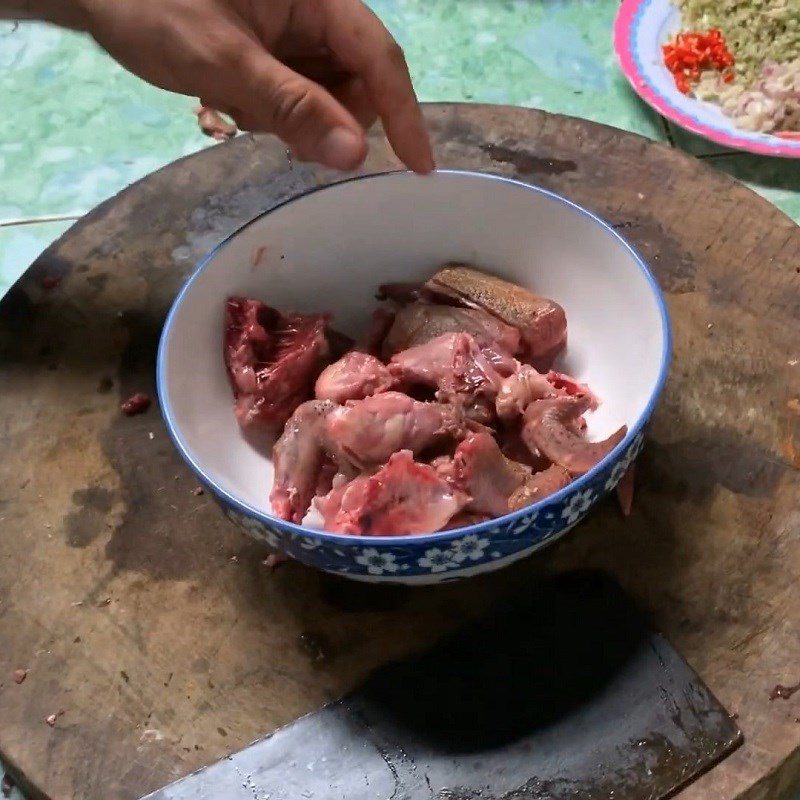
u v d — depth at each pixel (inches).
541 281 24.3
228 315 23.5
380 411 21.6
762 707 20.4
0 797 21.9
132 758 20.7
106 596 22.4
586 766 20.0
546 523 19.6
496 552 19.7
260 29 23.2
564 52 33.6
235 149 28.9
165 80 23.0
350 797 20.0
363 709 20.8
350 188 23.7
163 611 22.2
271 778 20.3
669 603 21.6
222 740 20.8
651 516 22.5
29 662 21.7
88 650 21.8
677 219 26.6
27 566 22.8
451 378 22.6
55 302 26.6
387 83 22.9
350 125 21.6
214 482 20.5
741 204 26.7
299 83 21.3
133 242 27.5
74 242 27.6
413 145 23.3
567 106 32.3
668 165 27.6
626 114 31.9
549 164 27.9
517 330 23.4
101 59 34.4
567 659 21.0
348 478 22.0
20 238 30.2
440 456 22.0
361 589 22.1
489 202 23.9
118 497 23.6
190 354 22.7
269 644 21.7
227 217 27.8
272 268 24.0
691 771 19.8
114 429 24.6
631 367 22.6
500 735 20.4
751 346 24.5
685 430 23.5
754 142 29.6
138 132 32.6
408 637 21.5
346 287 25.0
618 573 22.0
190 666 21.6
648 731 20.2
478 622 21.6
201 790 20.2
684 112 30.7
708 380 24.2
